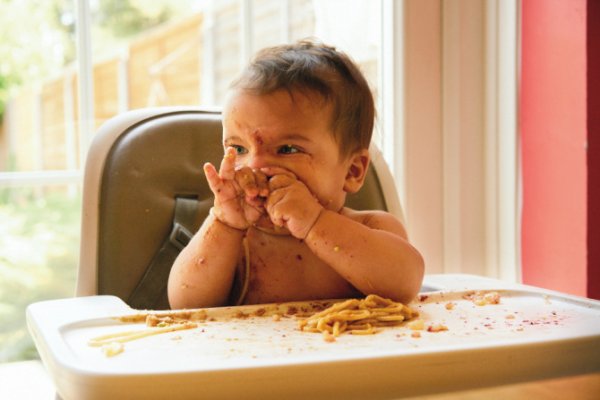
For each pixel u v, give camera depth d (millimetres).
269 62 747
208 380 407
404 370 442
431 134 1188
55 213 2201
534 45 1110
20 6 2926
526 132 1139
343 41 1333
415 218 1183
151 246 827
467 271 1212
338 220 704
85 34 1615
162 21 3670
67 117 2838
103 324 581
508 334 545
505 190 1179
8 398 1040
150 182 839
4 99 3027
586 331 530
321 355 447
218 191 703
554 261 1086
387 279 693
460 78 1181
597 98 1015
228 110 734
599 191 1022
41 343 524
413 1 1147
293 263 792
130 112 876
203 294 730
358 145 806
